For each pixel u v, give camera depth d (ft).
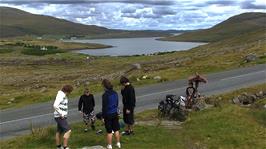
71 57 479.82
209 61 226.17
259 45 304.50
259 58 204.23
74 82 208.03
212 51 381.60
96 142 64.13
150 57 431.43
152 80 153.69
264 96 108.27
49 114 103.35
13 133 82.33
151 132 70.85
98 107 107.96
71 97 129.08
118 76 195.11
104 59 451.53
